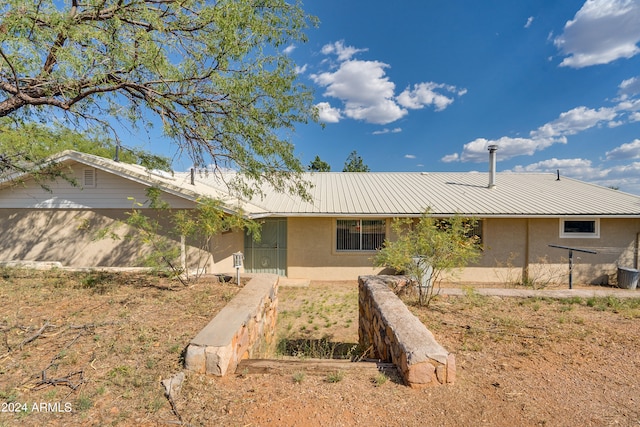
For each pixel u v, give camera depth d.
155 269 6.46
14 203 8.84
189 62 5.49
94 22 4.96
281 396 2.61
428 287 5.48
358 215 10.45
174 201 8.56
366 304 5.46
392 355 3.35
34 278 6.32
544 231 10.80
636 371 3.14
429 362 2.82
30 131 7.23
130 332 3.73
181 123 5.77
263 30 5.39
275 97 6.12
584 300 5.45
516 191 12.48
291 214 10.48
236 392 2.67
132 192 8.68
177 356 3.17
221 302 4.97
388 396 2.65
